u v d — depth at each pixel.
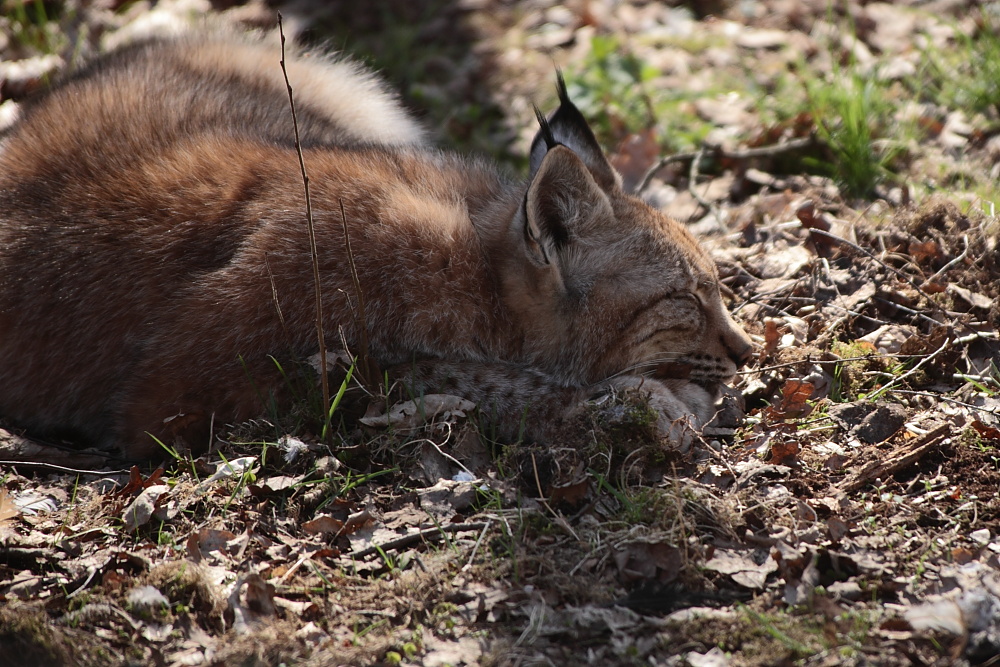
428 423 7.91
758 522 6.91
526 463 7.67
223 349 8.16
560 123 9.24
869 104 13.38
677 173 13.56
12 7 17.66
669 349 8.84
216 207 8.54
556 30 18.00
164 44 12.07
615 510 7.11
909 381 8.69
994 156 12.42
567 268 8.55
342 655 5.86
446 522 7.09
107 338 8.55
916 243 10.30
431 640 6.05
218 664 5.84
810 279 10.16
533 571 6.57
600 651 5.89
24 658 5.90
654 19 17.94
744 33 17.09
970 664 5.57
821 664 5.65
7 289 8.80
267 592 6.34
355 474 7.62
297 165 8.78
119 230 8.61
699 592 6.34
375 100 12.45
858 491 7.29
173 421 8.10
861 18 16.69
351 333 8.25
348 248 7.57
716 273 9.06
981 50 14.36
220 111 10.00
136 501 7.24
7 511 7.25
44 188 9.03
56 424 8.93
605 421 7.81
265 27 17.42
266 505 7.29
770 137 13.71
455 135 15.20
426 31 18.02
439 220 8.50
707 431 8.18
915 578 6.32
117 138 9.27
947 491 7.16
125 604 6.33
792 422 8.05
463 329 8.47
